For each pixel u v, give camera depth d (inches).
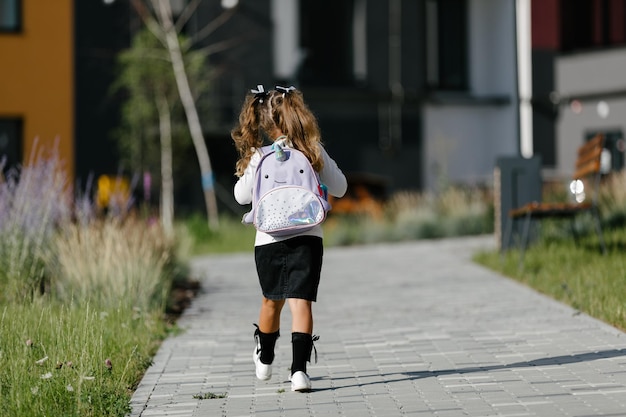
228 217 2539.4
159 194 2474.2
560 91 2906.0
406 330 858.8
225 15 2600.9
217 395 629.6
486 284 1144.2
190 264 1423.5
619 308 842.8
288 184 604.1
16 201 1101.1
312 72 2741.1
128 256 1056.8
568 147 2896.2
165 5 2460.6
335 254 1680.6
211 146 2556.6
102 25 2509.8
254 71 2630.4
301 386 617.6
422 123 2851.9
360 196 2561.5
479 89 2947.8
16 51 2474.2
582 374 637.9
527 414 541.6
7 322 721.0
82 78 2501.2
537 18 2908.5
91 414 572.1
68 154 2495.1
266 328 643.5
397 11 2819.9
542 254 1266.0
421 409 567.2
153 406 607.5
